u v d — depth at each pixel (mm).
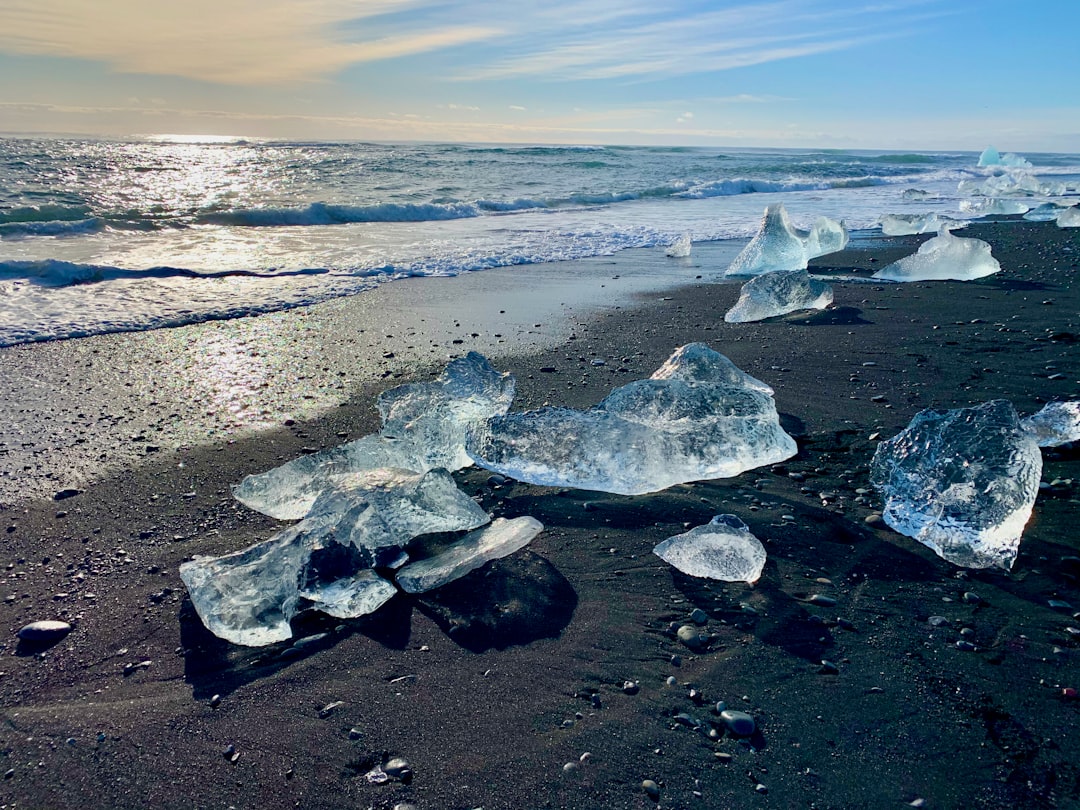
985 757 1774
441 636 2350
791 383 4453
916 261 7465
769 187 19000
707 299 7016
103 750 1923
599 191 16578
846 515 2947
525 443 3428
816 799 1686
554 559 2744
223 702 2088
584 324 6113
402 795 1739
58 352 5312
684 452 3312
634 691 2061
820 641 2230
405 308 6602
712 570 2594
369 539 2750
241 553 2660
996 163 27828
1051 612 2291
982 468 2709
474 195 15172
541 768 1802
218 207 12062
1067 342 4977
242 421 4223
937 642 2193
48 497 3350
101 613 2541
